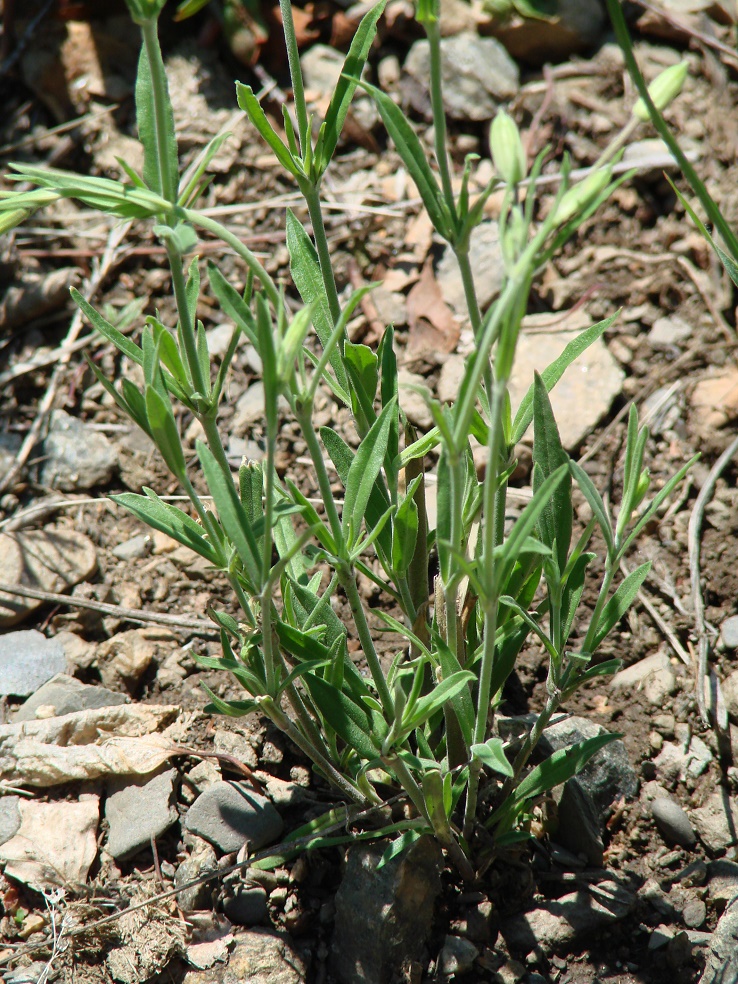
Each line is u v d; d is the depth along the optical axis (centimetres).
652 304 81
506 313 56
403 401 79
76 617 73
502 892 66
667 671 72
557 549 63
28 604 73
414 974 65
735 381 78
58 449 78
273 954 65
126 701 71
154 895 66
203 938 66
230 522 59
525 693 72
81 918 66
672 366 79
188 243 56
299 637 63
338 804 68
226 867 65
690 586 74
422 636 66
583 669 65
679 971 65
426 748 63
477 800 66
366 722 63
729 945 65
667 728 70
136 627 74
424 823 64
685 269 82
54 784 68
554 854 68
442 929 66
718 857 68
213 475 58
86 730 69
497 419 56
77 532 76
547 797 68
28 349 81
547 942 66
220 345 81
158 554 76
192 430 79
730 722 70
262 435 79
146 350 61
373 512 64
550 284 83
